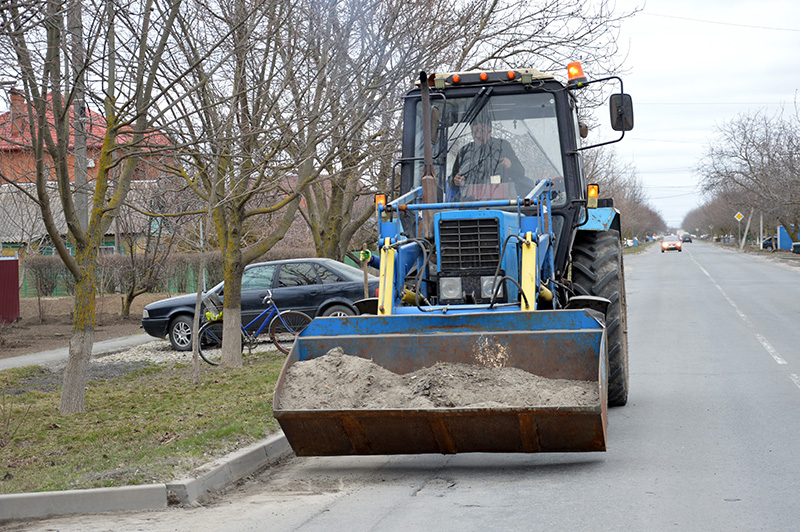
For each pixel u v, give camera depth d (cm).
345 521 555
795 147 4259
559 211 837
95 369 1436
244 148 1112
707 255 7100
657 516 534
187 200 1722
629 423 848
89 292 973
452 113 860
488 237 717
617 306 894
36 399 1094
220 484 677
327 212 1888
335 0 1071
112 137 959
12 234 2494
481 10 1431
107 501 622
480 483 645
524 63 1622
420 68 1173
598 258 923
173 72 1015
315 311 1667
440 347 679
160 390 1128
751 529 502
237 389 1081
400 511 572
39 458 741
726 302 2389
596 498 582
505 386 640
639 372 1198
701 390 1028
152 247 2534
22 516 616
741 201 6825
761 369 1181
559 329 664
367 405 640
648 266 5134
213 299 1702
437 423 629
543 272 784
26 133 1018
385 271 721
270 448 766
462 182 852
